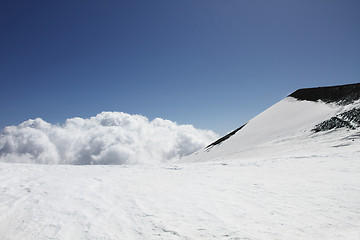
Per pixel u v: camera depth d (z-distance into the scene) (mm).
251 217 5816
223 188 9109
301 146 29719
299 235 4707
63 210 6281
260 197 7691
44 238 4711
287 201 7148
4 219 5648
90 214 6031
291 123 45969
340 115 37406
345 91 50875
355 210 6070
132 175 12344
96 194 7996
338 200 6996
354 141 25625
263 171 13172
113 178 11258
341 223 5277
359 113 34594
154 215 5980
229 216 5906
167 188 9133
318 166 13328
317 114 44375
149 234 4848
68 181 9945
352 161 13812
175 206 6750
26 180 9781
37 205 6617
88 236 4777
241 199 7480
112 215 5980
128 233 4918
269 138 41719
